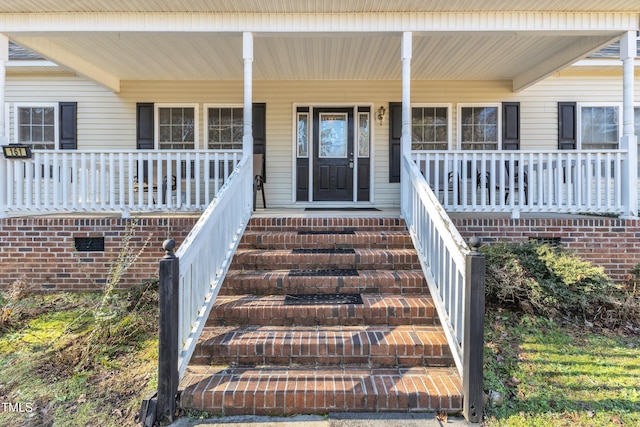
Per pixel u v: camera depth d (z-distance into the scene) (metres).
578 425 2.41
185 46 5.54
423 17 4.67
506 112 7.19
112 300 3.93
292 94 7.17
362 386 2.58
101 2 4.38
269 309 3.24
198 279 2.93
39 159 4.80
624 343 3.39
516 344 3.31
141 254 4.75
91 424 2.44
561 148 7.21
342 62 6.23
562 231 4.82
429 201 3.53
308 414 2.50
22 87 7.16
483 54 5.88
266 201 7.21
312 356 2.89
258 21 4.69
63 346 3.33
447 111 7.21
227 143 7.23
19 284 4.40
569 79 7.23
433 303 3.32
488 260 4.05
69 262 4.72
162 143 7.24
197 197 4.84
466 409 2.45
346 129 7.24
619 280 4.73
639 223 4.78
